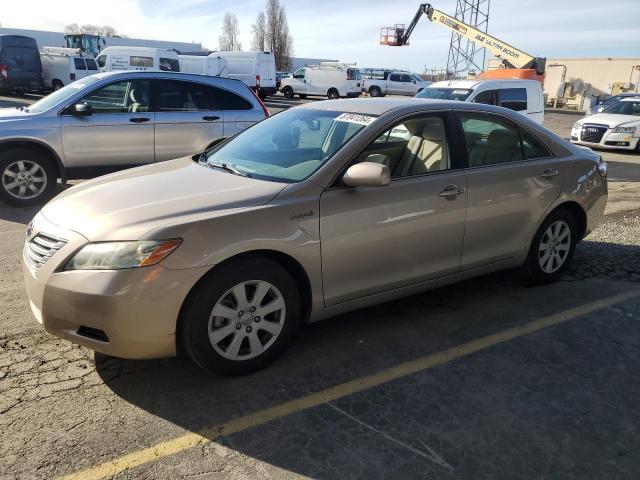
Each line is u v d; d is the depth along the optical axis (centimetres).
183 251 283
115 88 730
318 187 329
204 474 243
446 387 316
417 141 377
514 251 436
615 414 294
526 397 308
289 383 317
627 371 339
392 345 365
